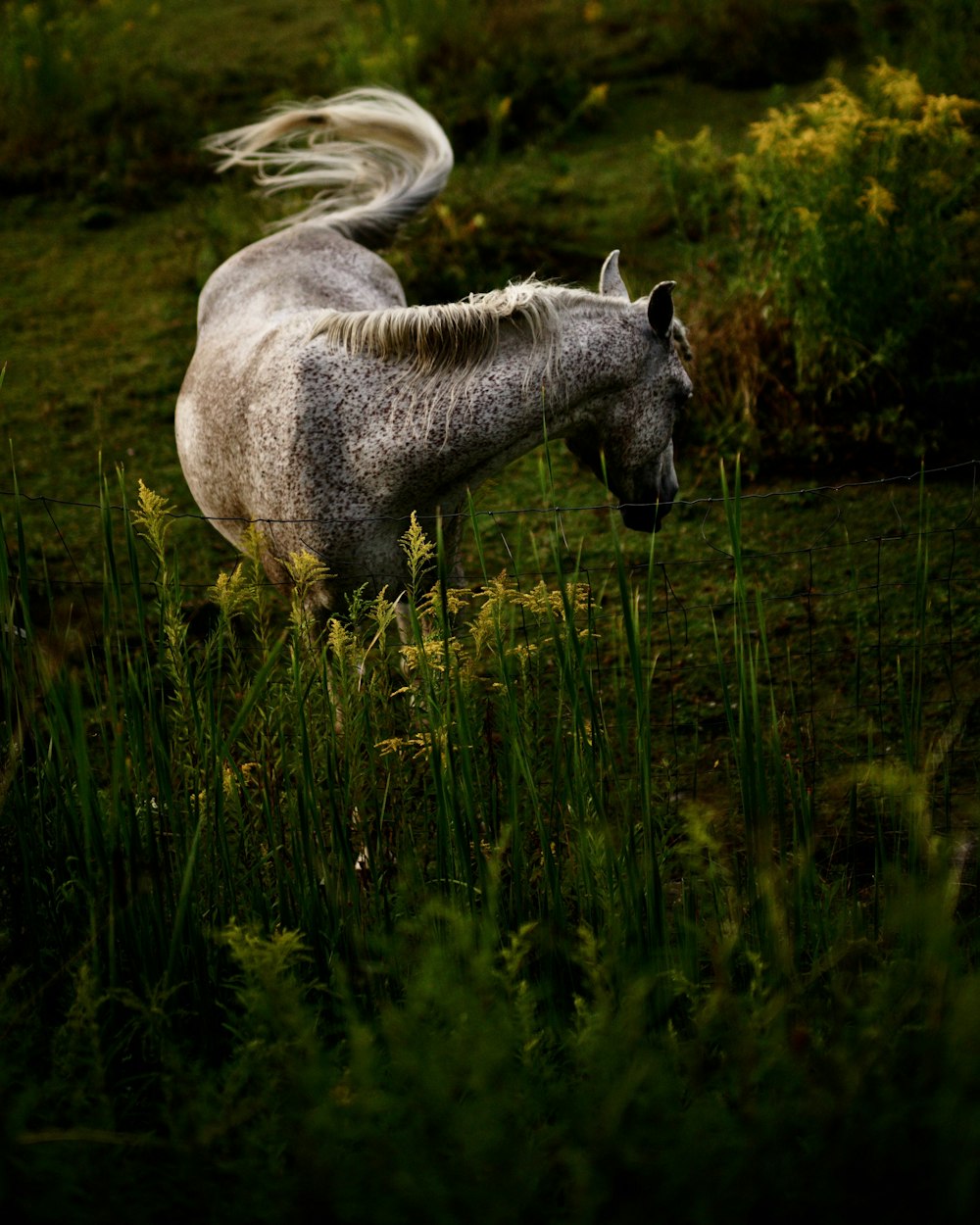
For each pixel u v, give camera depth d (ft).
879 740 10.16
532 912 6.76
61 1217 4.32
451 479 8.86
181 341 20.03
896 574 13.12
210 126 27.53
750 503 15.10
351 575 9.00
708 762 10.16
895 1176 4.44
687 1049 5.24
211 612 12.96
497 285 19.90
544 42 29.01
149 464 16.70
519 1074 4.94
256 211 22.72
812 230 15.26
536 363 8.62
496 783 7.25
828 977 6.18
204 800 6.62
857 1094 4.67
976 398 15.65
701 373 16.30
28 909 6.31
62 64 27.96
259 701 7.18
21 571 6.53
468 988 5.29
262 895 6.47
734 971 6.40
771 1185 4.37
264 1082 4.97
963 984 5.08
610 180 23.94
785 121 16.20
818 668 11.66
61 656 6.61
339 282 11.14
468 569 14.05
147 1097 5.81
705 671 11.76
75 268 23.07
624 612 6.14
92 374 19.16
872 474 15.37
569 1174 4.52
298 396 8.79
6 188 26.30
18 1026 5.72
